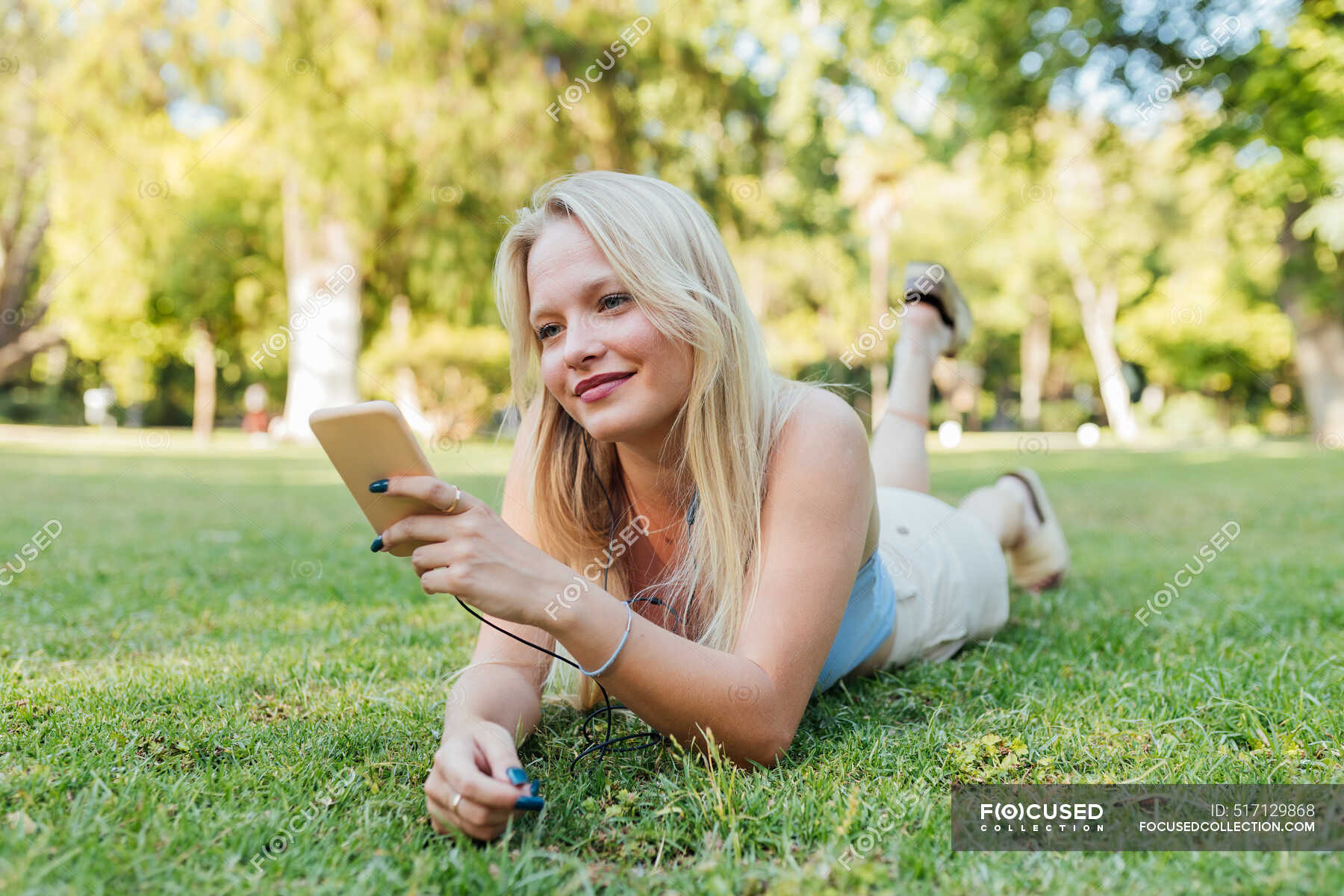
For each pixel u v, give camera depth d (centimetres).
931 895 105
